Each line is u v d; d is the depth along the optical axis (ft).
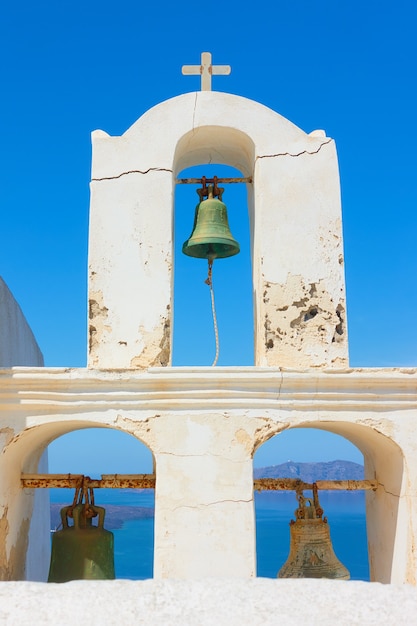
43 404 20.16
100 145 23.04
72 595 11.58
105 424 20.08
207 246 25.41
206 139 24.02
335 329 21.88
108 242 22.25
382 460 22.27
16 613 11.09
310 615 11.10
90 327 21.61
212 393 20.04
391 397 20.45
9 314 28.37
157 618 10.97
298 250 22.39
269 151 23.07
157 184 22.74
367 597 11.66
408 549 19.94
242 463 19.80
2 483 20.75
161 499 19.54
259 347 22.21
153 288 21.95
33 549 28.94
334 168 23.04
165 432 19.97
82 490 21.91
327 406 20.31
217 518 19.45
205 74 24.44
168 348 21.62
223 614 11.09
